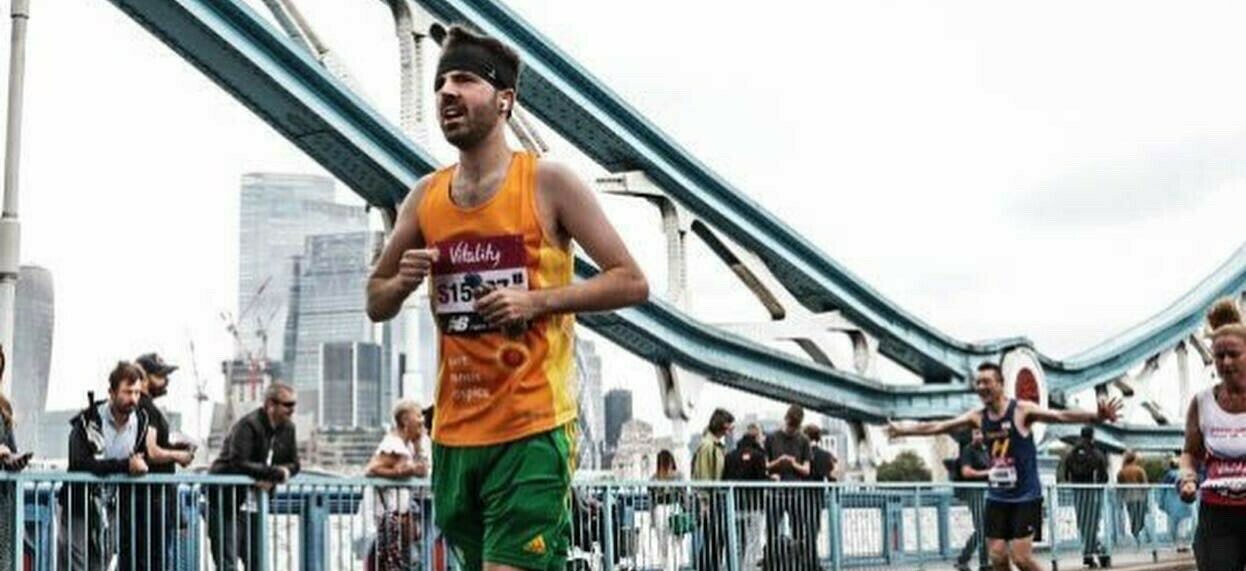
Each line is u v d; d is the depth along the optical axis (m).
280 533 10.21
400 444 11.17
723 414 14.90
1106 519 20.81
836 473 16.67
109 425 9.41
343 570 10.63
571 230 4.02
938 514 17.52
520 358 3.98
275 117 20.95
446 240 4.04
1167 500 22.80
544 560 4.00
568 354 4.11
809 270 33.03
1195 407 7.48
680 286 29.73
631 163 28.98
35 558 8.74
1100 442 43.16
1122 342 44.12
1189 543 23.19
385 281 4.17
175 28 19.05
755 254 32.19
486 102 3.98
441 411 4.11
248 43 19.70
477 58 3.99
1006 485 11.23
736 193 31.22
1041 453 39.19
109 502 9.14
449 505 4.12
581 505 12.53
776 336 32.41
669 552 13.49
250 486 10.02
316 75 20.67
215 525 9.77
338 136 21.16
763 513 14.76
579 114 27.33
